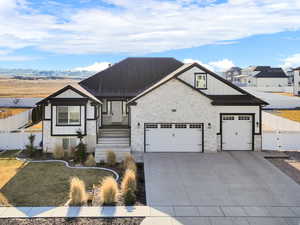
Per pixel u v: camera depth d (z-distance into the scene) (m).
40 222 10.37
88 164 17.47
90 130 20.36
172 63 27.47
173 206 11.74
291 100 45.06
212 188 13.71
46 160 18.47
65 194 12.92
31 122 33.66
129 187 12.88
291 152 20.33
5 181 14.56
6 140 21.20
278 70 88.94
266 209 11.54
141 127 19.92
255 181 14.66
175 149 20.06
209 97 21.06
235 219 10.69
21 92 83.50
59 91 19.94
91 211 11.20
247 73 102.81
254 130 20.50
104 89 24.86
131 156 17.61
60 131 20.12
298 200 12.42
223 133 20.66
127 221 10.49
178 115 19.86
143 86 25.30
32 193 13.02
